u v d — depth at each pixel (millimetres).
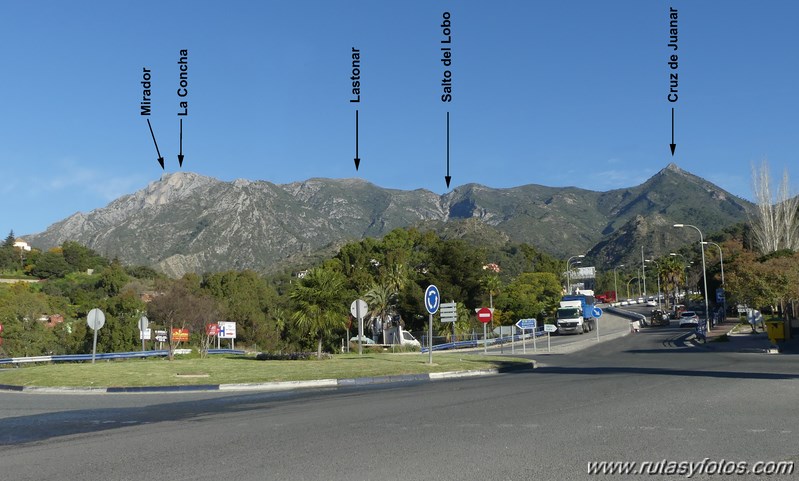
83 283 127625
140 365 26422
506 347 60250
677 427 10078
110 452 9281
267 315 102312
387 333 74125
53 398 17516
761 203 83750
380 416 12031
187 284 101875
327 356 30938
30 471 8172
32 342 69312
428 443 9219
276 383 19625
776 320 37344
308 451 8891
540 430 10062
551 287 113062
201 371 23094
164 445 9695
